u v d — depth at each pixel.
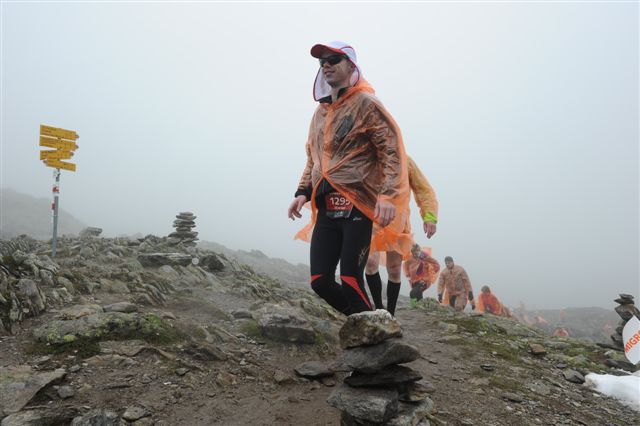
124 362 2.81
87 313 3.38
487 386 3.39
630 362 4.25
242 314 4.30
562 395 3.39
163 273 5.55
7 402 2.18
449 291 9.31
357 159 2.70
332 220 2.78
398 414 2.14
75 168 6.32
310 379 3.11
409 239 3.39
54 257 5.77
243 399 2.66
